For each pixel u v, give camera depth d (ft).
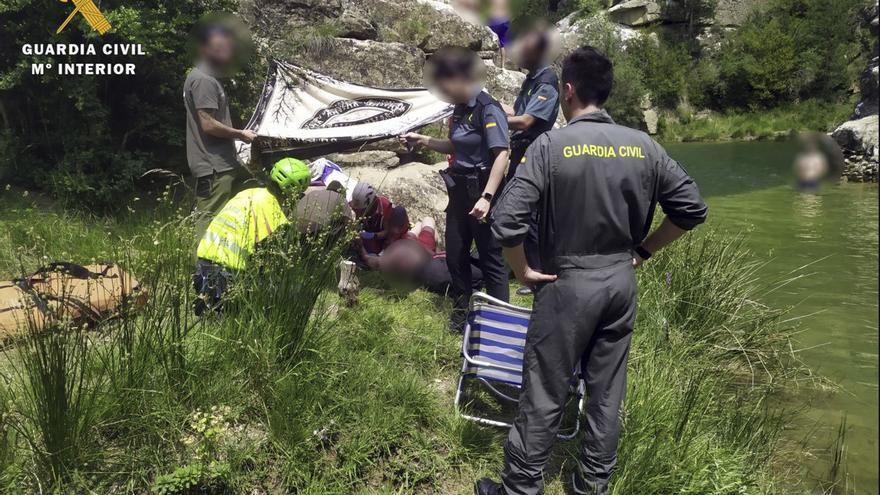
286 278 10.44
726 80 96.27
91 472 8.54
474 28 33.19
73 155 19.36
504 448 8.98
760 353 14.75
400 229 16.19
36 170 19.99
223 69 15.37
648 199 8.45
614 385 8.81
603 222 8.23
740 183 39.14
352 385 10.50
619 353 8.75
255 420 9.80
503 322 10.97
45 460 8.23
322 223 11.79
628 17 103.65
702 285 15.70
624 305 8.54
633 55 98.48
